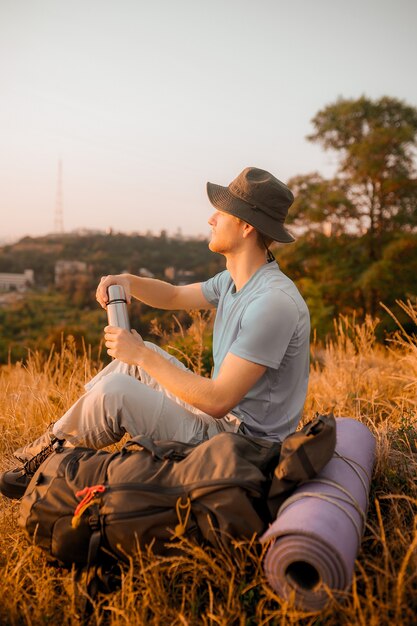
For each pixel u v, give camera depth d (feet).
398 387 12.53
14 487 7.13
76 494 5.81
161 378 6.84
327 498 5.26
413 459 8.01
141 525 5.51
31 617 5.59
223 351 7.34
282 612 4.93
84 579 5.71
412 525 6.57
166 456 5.94
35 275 274.77
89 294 211.61
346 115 66.23
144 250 262.06
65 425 7.00
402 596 4.99
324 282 63.72
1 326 158.20
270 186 7.09
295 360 6.96
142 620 5.24
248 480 5.40
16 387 14.89
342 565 4.76
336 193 63.26
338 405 11.32
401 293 59.52
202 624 5.34
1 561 6.66
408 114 67.10
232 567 5.38
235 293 7.43
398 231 64.28
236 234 7.36
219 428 7.13
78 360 14.74
